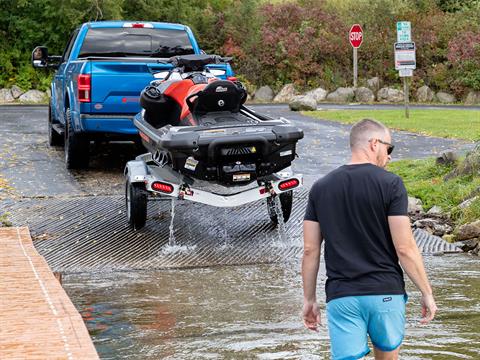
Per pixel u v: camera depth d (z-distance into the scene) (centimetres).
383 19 4550
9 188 1697
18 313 800
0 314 796
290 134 1341
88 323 955
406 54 2888
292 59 4447
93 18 4362
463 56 4238
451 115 3114
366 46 4469
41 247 1323
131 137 1886
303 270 656
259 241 1386
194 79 1493
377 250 626
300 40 4456
